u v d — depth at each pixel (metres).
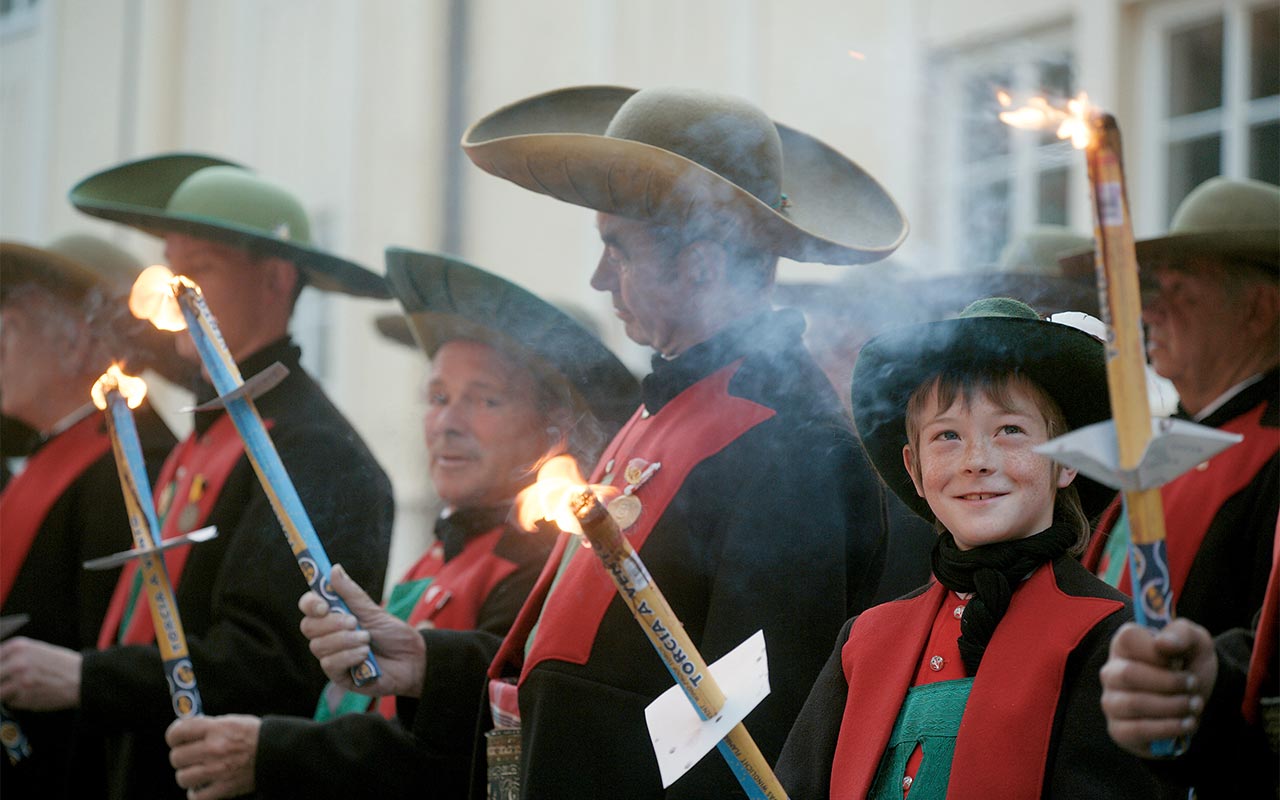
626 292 7.06
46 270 12.04
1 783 10.78
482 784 7.27
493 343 9.01
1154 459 4.03
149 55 25.91
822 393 6.82
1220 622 7.91
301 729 7.85
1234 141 13.69
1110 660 4.25
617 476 6.91
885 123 15.51
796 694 6.19
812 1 16.42
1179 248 8.91
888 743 5.35
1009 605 5.26
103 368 12.20
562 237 20.06
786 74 16.70
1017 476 5.36
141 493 7.04
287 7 24.41
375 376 21.91
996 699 5.09
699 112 6.91
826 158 7.79
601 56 19.25
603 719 6.45
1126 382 4.02
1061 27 14.61
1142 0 14.12
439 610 8.61
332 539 8.94
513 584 8.45
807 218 7.54
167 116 25.95
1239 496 8.06
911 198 15.16
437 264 8.82
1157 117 14.12
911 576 7.46
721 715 4.88
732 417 6.70
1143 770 4.88
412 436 20.27
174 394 22.22
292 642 8.77
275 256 10.16
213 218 10.15
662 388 6.97
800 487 6.49
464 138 7.53
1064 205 14.09
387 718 8.08
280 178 24.36
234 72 25.11
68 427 11.62
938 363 5.53
